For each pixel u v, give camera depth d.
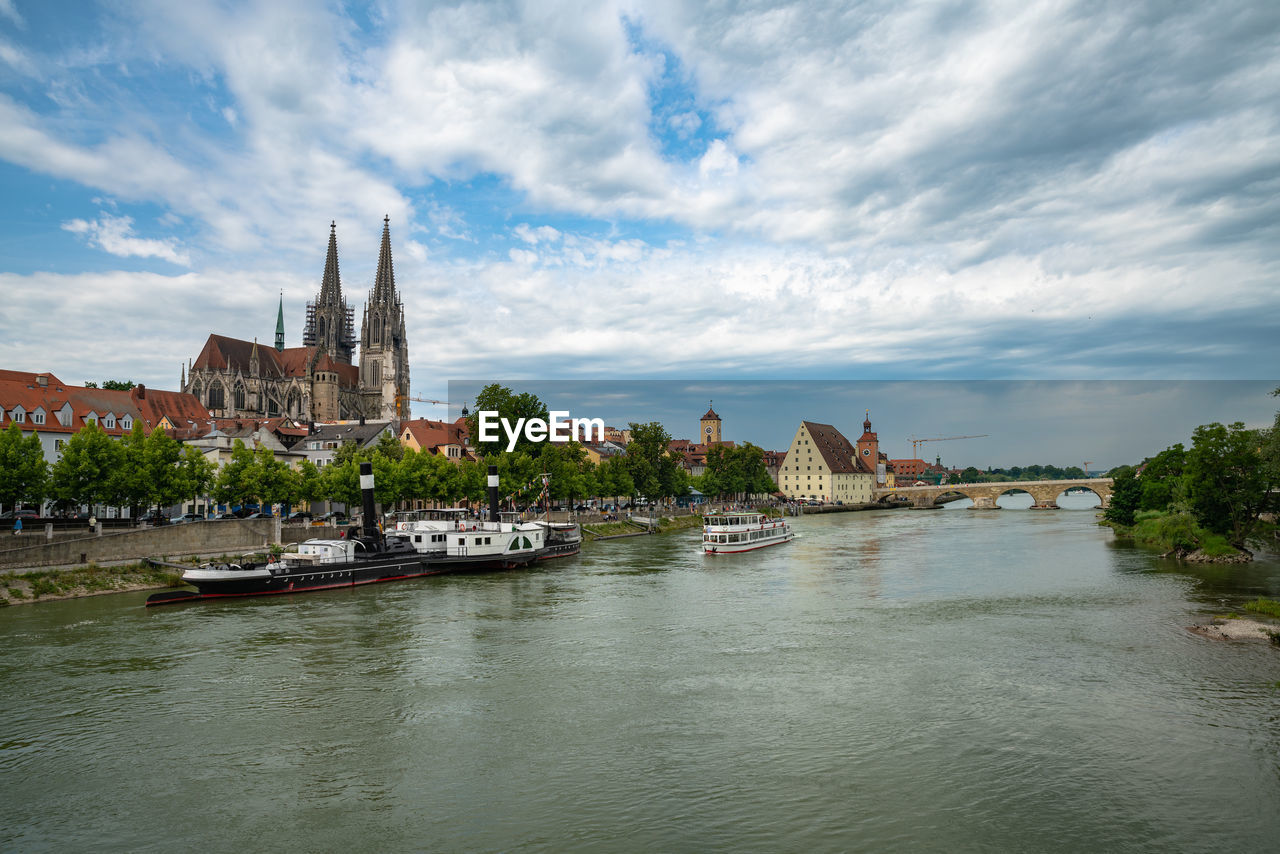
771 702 38.62
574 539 109.88
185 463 96.38
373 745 33.28
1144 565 89.56
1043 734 34.12
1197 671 43.41
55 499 82.75
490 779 29.86
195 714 37.03
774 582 79.88
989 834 25.62
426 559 84.88
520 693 40.25
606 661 46.62
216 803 28.00
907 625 56.47
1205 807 27.47
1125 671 43.53
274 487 102.50
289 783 29.61
